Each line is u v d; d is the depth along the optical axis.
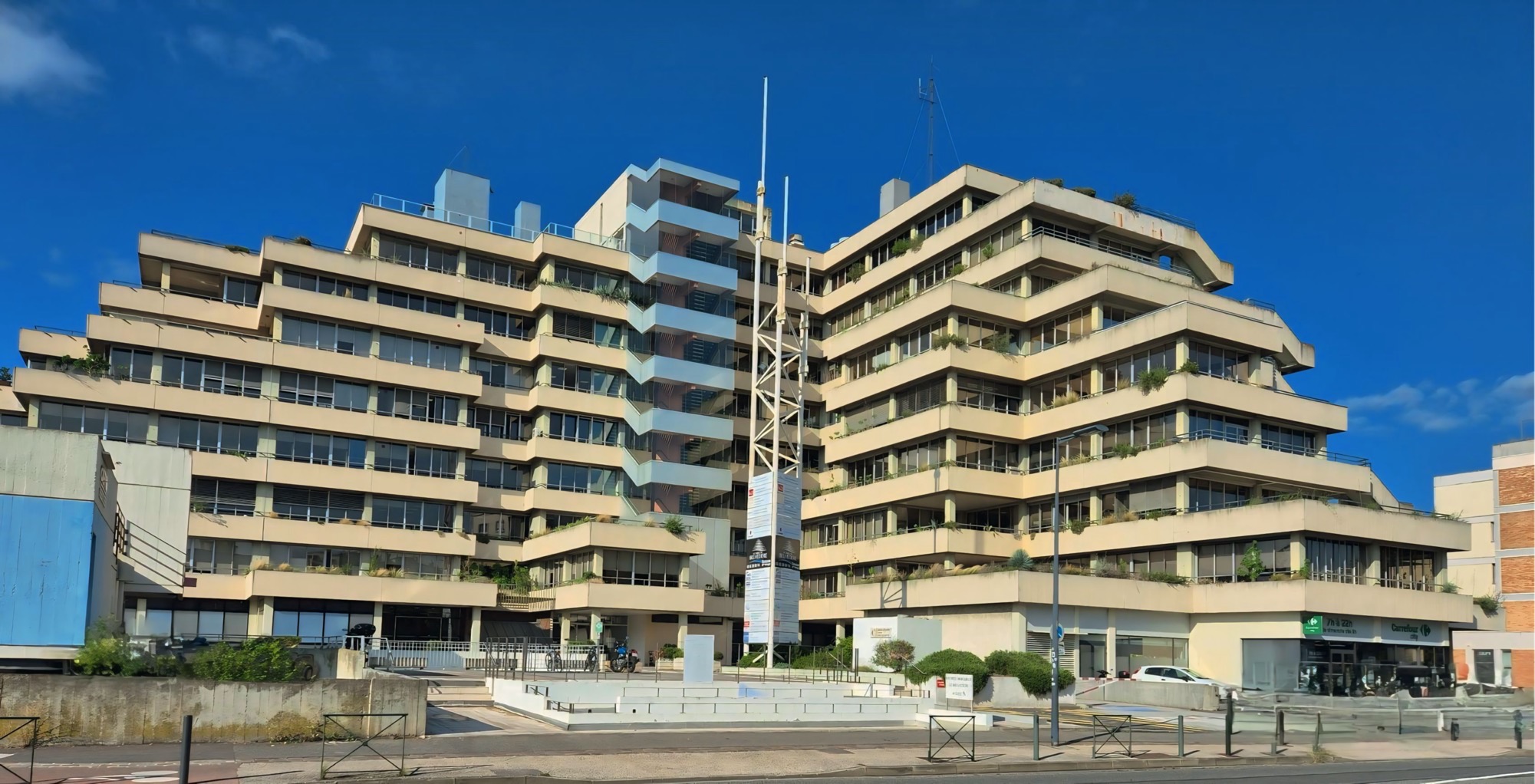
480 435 73.31
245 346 67.06
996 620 56.72
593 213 87.62
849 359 80.06
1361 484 61.38
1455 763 32.47
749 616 61.84
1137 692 49.50
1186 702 47.53
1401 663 57.62
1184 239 73.00
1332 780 26.19
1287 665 54.44
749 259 84.81
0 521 26.08
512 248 76.50
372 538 68.44
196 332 66.19
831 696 39.66
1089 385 65.38
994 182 73.69
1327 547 55.78
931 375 68.12
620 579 69.50
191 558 64.19
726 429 77.50
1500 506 84.12
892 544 68.25
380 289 72.19
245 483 66.38
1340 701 50.66
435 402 72.50
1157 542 59.38
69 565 26.62
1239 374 62.16
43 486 26.64
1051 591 55.47
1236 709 44.81
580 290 76.94
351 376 69.56
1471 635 83.81
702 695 37.41
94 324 64.12
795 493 63.12
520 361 76.44
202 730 25.39
